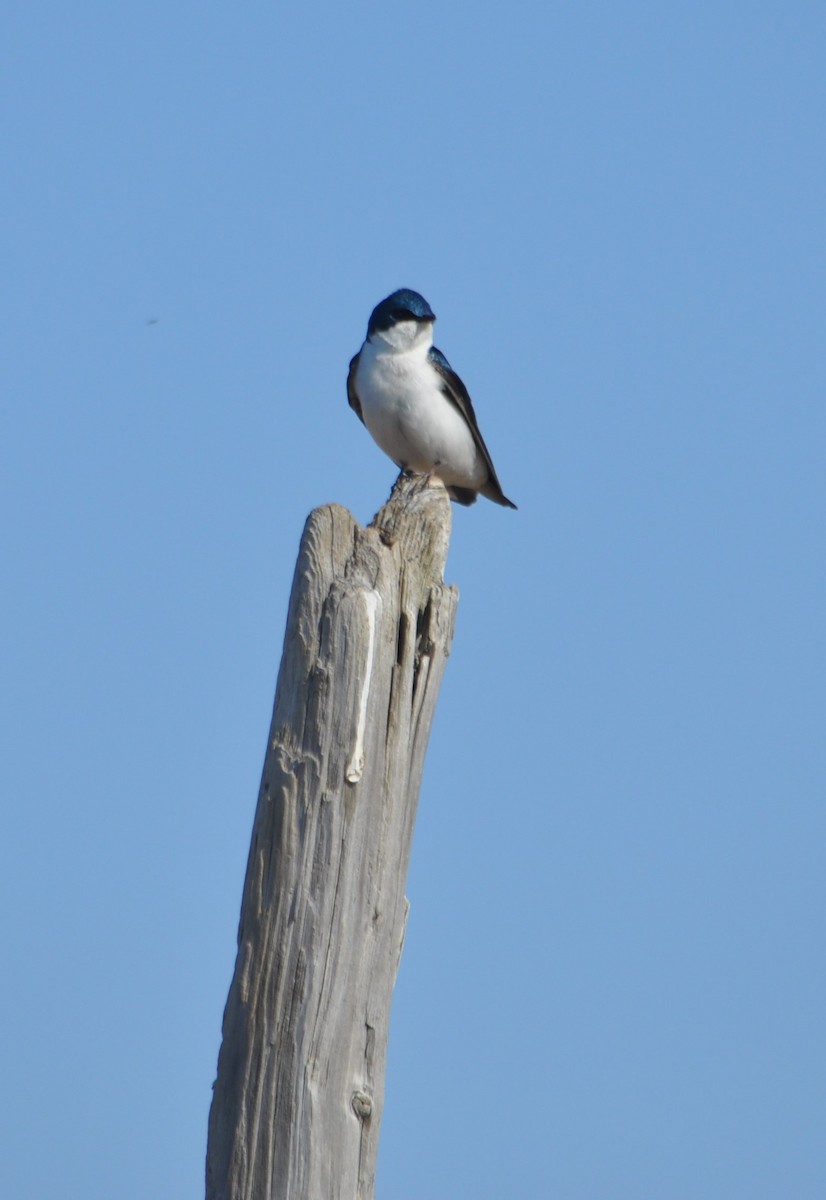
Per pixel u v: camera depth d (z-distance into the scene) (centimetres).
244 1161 798
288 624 851
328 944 814
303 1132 798
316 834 817
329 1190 802
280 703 841
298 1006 807
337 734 823
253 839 836
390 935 851
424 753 888
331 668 826
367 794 834
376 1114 838
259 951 816
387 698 852
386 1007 851
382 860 841
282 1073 803
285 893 816
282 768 825
